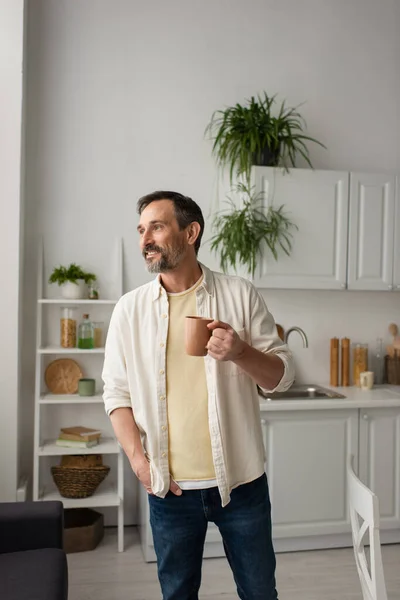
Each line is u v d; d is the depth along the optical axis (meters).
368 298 4.07
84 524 3.60
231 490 1.85
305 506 3.38
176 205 1.86
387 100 4.08
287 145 3.86
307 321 3.97
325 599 2.86
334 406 3.38
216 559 3.33
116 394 1.97
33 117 3.64
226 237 3.59
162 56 3.79
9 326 3.34
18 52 3.33
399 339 3.99
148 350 1.90
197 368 1.87
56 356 3.70
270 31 3.93
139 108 3.77
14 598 1.86
